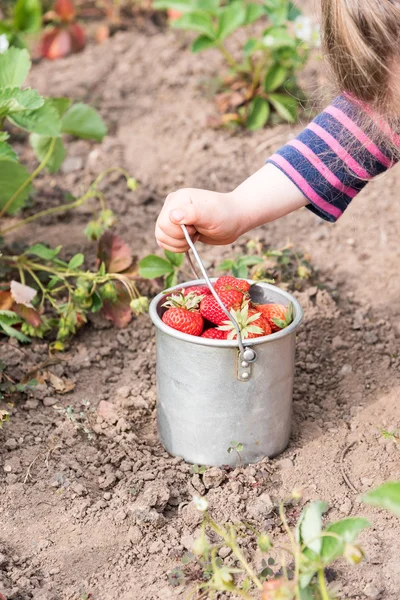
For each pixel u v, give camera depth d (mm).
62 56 1813
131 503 1013
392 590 932
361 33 903
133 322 1239
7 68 1173
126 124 1604
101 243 1243
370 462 1058
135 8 1955
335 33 929
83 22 1991
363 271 1313
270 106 1602
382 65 906
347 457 1064
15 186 1294
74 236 1366
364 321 1232
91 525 998
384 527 992
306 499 1017
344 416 1115
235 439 1029
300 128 1549
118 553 975
